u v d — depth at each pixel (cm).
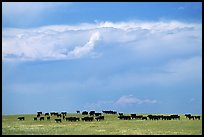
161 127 6500
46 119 9356
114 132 5531
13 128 5575
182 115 10200
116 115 10612
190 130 5972
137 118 8994
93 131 5697
